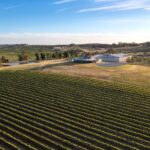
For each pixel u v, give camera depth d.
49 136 32.78
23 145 30.30
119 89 52.22
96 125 36.41
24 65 84.31
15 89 51.59
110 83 56.53
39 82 56.28
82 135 33.00
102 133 34.06
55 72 67.56
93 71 70.19
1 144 30.50
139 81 59.94
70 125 35.88
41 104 44.06
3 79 58.06
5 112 40.25
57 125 35.84
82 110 41.81
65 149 29.58
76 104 44.31
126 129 35.31
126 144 31.34
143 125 36.78
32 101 45.38
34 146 30.30
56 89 51.91
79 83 55.97
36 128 34.75
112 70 72.38
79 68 74.44
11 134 33.22
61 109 42.06
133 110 41.88
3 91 50.38
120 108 42.75
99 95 48.78
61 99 46.66
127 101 45.84
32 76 61.00
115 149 29.91
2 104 43.78
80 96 48.22
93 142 31.61
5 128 34.66
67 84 55.19
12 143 30.86
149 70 73.94
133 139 32.66
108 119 38.62
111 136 33.28
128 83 57.56
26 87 52.88
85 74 65.62
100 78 61.62
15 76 60.66
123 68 75.81
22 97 47.31
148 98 47.34
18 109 41.84
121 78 62.34
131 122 37.72
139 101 45.84
